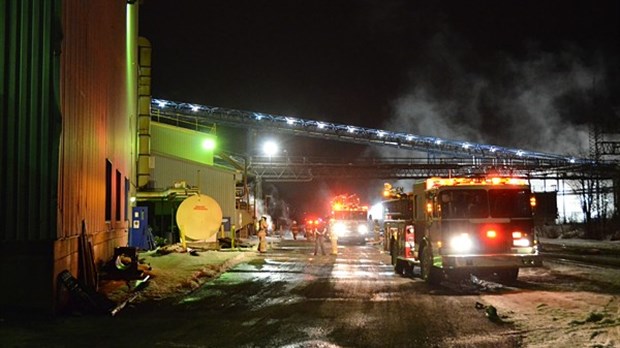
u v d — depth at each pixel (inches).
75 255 524.7
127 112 1052.5
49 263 446.9
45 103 453.1
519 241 678.5
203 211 1130.0
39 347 358.3
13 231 444.8
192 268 807.1
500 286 684.1
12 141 448.5
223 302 557.3
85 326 427.2
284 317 477.7
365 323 452.1
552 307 516.4
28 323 424.2
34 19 455.5
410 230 801.6
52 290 447.2
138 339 389.7
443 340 392.2
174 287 638.5
